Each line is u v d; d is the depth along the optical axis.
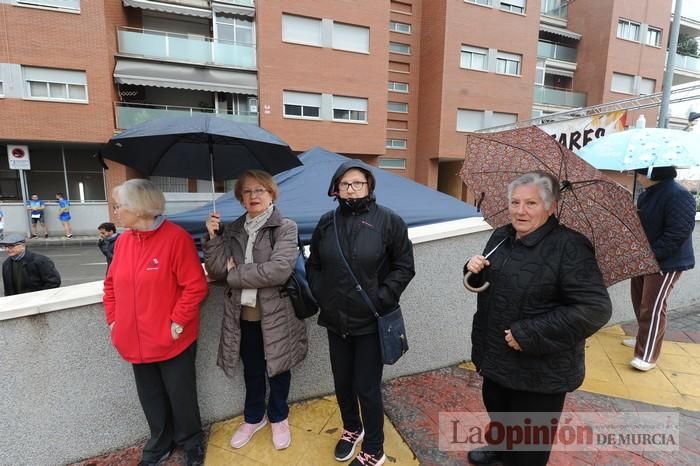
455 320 2.92
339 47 15.19
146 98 14.59
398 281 1.75
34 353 1.85
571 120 6.46
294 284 1.88
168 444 2.03
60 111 12.30
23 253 3.92
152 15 14.43
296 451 2.07
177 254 1.79
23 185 13.02
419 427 2.23
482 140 1.84
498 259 1.59
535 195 1.45
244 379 2.32
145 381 1.89
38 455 1.91
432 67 17.67
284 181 4.16
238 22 14.55
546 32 20.31
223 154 2.27
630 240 1.45
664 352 3.08
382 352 1.72
